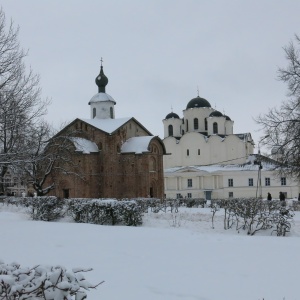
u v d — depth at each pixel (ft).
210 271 29.63
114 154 182.29
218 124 268.00
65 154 164.14
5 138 95.76
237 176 233.35
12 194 196.03
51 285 14.65
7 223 72.38
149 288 24.63
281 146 107.55
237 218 64.23
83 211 78.18
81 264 32.37
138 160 182.29
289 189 224.94
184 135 264.52
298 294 23.67
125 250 39.52
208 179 240.73
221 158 255.29
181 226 69.77
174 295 23.21
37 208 85.40
